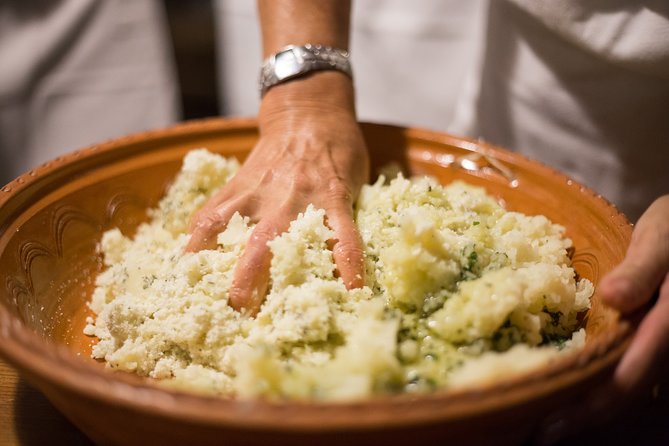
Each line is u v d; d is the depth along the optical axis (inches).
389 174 35.3
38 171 30.2
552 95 39.4
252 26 62.6
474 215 28.8
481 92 44.7
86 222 31.6
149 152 34.3
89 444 24.0
